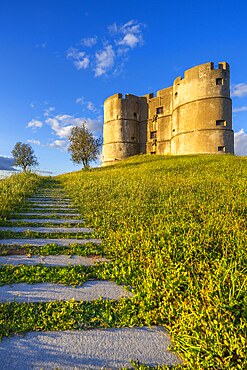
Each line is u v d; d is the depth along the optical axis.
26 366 2.33
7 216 7.46
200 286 3.24
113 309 3.18
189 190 10.20
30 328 2.77
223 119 42.50
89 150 49.50
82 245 5.34
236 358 2.22
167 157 37.66
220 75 42.78
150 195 9.66
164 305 3.12
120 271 4.11
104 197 9.95
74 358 2.44
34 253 4.85
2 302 3.22
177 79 48.44
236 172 15.65
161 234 5.24
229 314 2.55
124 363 2.42
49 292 3.53
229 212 6.71
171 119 51.72
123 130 55.41
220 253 4.31
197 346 2.36
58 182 19.38
